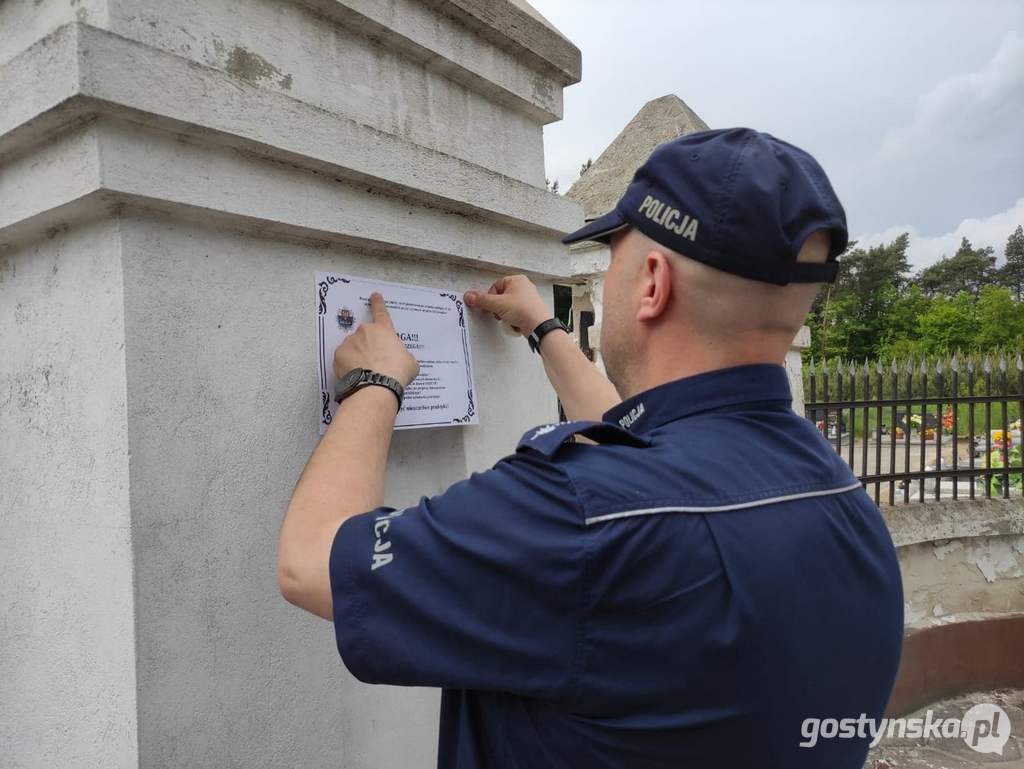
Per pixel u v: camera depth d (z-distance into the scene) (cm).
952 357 461
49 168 101
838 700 77
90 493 104
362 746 134
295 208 119
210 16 110
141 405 101
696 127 387
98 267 103
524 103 182
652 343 89
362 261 139
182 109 98
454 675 73
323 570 81
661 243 83
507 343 177
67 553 108
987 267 6062
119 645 100
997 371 472
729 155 80
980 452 616
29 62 94
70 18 101
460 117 166
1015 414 504
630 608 69
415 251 146
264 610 116
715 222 79
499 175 164
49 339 111
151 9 101
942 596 439
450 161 148
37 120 95
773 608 71
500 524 73
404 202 142
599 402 142
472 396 155
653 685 69
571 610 70
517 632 71
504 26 168
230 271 115
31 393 115
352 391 113
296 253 126
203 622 108
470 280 168
